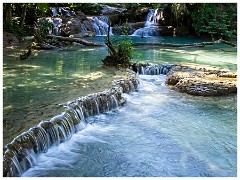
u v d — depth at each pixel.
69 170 5.60
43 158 5.87
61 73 10.27
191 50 17.34
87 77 9.83
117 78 9.80
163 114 8.23
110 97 8.31
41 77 9.66
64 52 14.80
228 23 25.03
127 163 5.95
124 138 6.88
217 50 17.62
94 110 7.84
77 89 8.45
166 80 10.84
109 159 6.04
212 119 7.99
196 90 9.68
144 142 6.75
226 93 9.62
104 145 6.54
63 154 6.11
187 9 25.41
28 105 7.07
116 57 11.70
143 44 18.25
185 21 25.73
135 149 6.46
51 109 6.86
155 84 10.88
